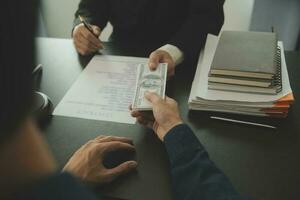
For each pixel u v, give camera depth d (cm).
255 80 83
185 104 88
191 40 109
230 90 85
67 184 27
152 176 68
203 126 81
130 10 132
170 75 99
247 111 83
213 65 85
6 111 23
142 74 89
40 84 97
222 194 58
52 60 110
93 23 132
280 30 203
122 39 133
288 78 90
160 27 135
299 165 70
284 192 64
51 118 84
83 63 108
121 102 89
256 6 213
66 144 76
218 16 122
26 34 22
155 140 76
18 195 24
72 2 227
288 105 81
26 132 25
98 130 80
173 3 130
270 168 69
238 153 73
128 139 74
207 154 67
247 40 98
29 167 26
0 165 24
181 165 64
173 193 64
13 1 22
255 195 64
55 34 236
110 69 103
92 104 88
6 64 22
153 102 77
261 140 77
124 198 64
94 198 28
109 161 69
